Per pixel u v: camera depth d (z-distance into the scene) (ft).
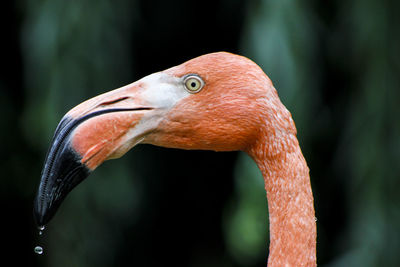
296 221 11.08
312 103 21.56
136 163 27.02
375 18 22.54
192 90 11.44
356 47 22.72
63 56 21.94
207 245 31.91
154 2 28.32
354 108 22.98
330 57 24.29
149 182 28.94
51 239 23.22
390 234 22.00
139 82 11.58
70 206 22.77
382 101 22.43
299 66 21.06
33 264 30.32
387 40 22.49
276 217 11.27
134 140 11.28
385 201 22.22
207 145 11.58
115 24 22.58
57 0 22.18
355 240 22.17
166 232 31.04
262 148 11.43
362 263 21.74
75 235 22.77
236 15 27.43
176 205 31.27
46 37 21.95
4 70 27.30
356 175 22.58
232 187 30.45
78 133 10.88
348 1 22.97
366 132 22.57
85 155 10.84
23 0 23.35
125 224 25.77
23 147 27.30
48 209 10.72
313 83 21.77
